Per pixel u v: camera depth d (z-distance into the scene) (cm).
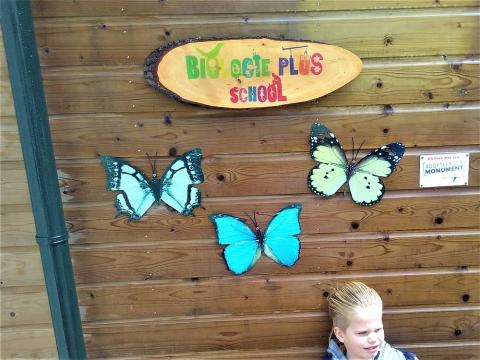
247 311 167
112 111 151
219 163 156
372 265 166
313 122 155
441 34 151
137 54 147
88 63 147
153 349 168
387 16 149
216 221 159
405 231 164
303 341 170
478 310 171
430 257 166
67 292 151
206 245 161
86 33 146
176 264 162
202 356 170
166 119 152
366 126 156
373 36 150
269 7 147
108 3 145
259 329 169
